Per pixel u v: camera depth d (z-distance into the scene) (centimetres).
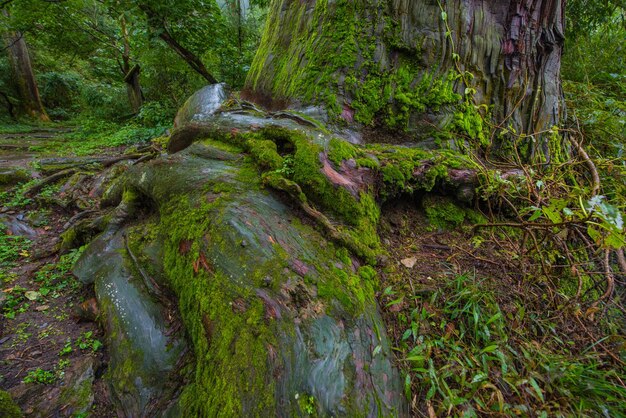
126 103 1307
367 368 160
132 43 965
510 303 199
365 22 290
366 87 286
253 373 148
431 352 175
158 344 193
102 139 909
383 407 151
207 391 153
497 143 298
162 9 695
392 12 288
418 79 287
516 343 178
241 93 400
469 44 286
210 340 166
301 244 197
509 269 221
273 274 174
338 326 167
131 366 187
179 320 203
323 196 225
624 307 203
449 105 286
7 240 351
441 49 284
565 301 196
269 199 220
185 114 467
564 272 218
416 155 260
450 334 182
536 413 144
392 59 290
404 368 169
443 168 252
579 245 238
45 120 1573
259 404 141
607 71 467
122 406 175
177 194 237
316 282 177
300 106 297
